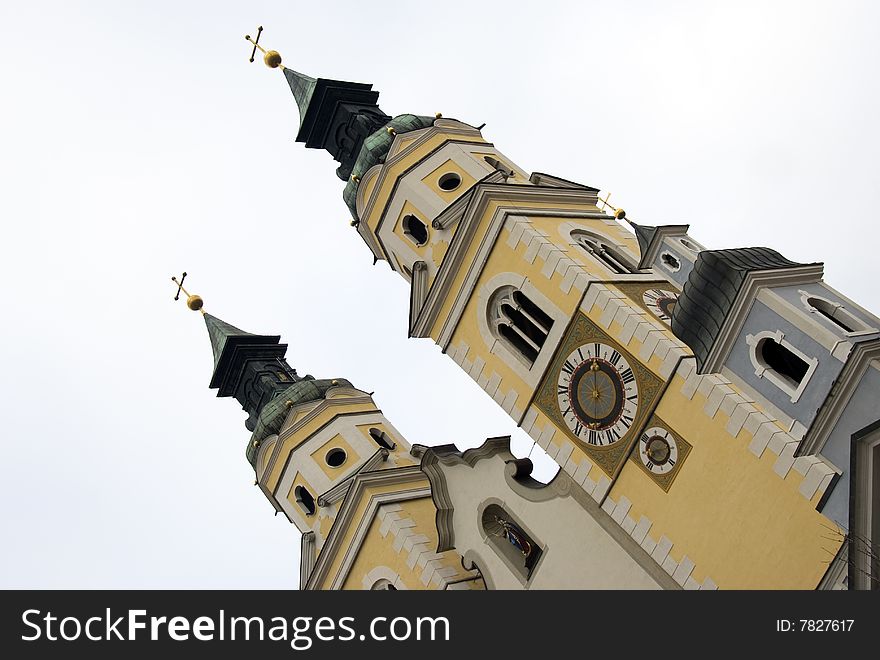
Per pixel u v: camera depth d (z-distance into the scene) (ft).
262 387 195.52
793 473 100.73
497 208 131.95
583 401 120.98
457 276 135.85
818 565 98.22
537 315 128.06
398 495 150.51
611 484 117.29
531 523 129.59
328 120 176.45
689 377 111.14
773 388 98.99
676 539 110.73
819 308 100.27
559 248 127.13
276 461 170.40
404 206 146.72
